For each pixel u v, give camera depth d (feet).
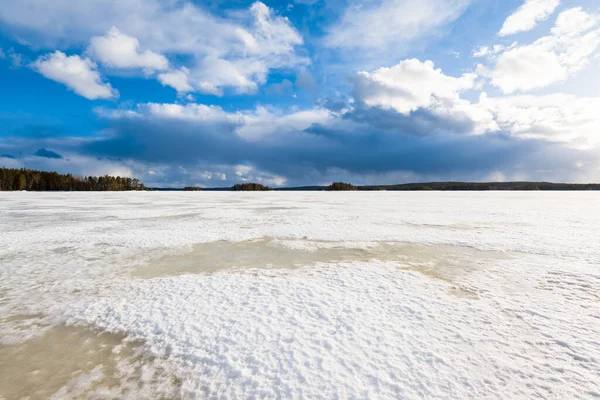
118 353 13.46
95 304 18.74
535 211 72.84
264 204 104.47
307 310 17.61
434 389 10.87
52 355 13.29
